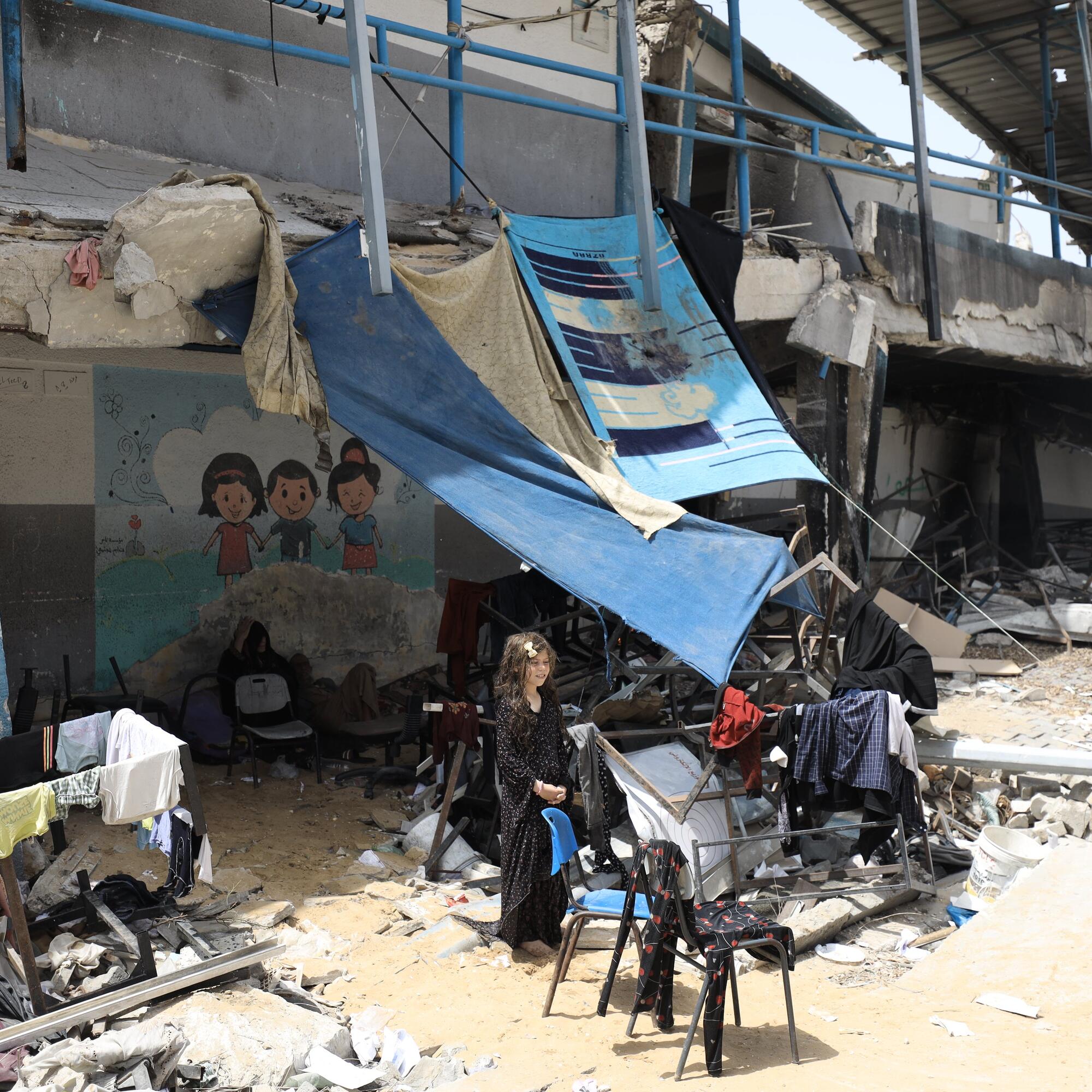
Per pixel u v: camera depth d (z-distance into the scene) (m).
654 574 6.96
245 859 7.11
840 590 12.06
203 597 10.01
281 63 10.20
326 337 7.30
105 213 6.88
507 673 5.77
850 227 15.36
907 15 12.43
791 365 14.34
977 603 17.58
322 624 10.93
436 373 7.50
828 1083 4.34
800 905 6.59
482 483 7.20
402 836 7.68
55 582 9.09
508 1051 4.78
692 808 6.64
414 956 5.82
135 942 5.30
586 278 9.04
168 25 7.11
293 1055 4.58
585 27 12.78
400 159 11.15
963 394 20.30
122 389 9.43
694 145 14.66
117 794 4.80
